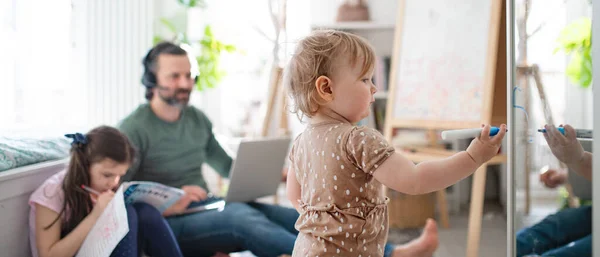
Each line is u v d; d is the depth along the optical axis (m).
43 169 1.58
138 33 2.65
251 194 1.99
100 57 2.57
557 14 1.05
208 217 1.78
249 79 3.61
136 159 1.81
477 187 2.19
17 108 2.12
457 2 2.46
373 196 1.07
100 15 2.56
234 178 1.89
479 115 2.29
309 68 1.11
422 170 0.96
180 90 1.93
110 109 2.59
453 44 2.46
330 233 1.04
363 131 1.03
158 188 1.60
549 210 1.10
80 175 1.51
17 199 1.46
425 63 2.59
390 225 2.93
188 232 1.77
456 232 2.78
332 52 1.09
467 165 0.96
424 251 1.52
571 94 1.03
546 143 1.11
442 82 2.49
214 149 2.21
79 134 1.53
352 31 3.50
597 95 0.91
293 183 1.23
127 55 2.62
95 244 1.42
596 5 0.91
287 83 1.17
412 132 3.10
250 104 3.62
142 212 1.61
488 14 2.31
